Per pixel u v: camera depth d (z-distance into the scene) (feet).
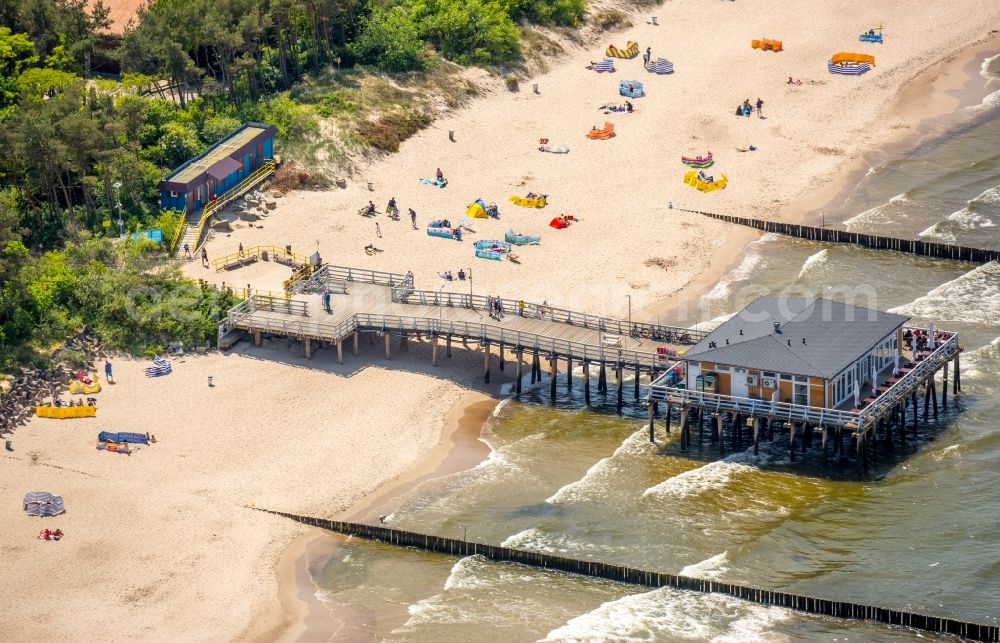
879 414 330.75
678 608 285.43
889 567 294.87
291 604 288.51
